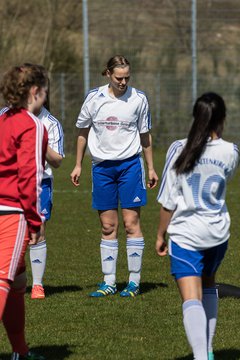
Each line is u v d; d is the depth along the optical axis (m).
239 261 26.89
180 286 14.07
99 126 21.81
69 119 72.25
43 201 21.20
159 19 85.00
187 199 14.09
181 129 74.50
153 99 74.69
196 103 14.32
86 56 68.81
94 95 21.89
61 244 30.86
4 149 13.97
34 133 13.78
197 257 14.05
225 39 83.94
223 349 16.55
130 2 85.75
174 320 19.00
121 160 21.78
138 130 22.17
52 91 72.69
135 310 20.05
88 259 27.72
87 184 52.09
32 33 79.12
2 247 13.87
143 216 38.41
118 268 26.11
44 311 19.98
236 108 75.06
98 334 17.75
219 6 83.38
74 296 21.83
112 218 22.14
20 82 14.02
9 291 14.72
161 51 82.69
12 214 13.96
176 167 14.12
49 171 21.23
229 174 14.38
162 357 15.95
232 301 20.88
